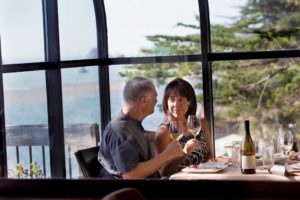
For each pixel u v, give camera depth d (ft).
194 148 9.29
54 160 9.16
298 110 12.99
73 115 11.85
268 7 14.65
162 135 9.39
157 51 15.11
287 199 5.87
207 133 10.24
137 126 8.50
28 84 10.10
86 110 12.70
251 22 14.78
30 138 9.35
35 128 9.82
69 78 12.06
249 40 14.71
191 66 15.06
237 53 14.66
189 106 10.23
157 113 10.16
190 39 15.21
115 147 8.07
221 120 13.57
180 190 6.22
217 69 14.93
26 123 9.62
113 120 8.48
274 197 5.93
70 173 8.43
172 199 6.12
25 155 8.98
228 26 14.96
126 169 7.85
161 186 6.28
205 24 15.12
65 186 6.48
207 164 9.00
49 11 11.17
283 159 9.09
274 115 13.05
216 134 13.20
